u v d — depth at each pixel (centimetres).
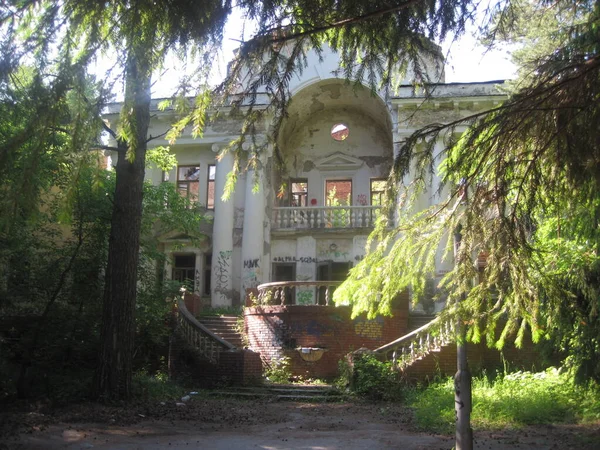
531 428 1138
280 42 622
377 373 1667
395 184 647
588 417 1181
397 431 1165
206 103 650
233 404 1539
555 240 983
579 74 531
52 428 1078
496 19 630
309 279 2711
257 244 2686
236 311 2497
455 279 644
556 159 570
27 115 607
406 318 2022
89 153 635
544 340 1405
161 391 1554
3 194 607
